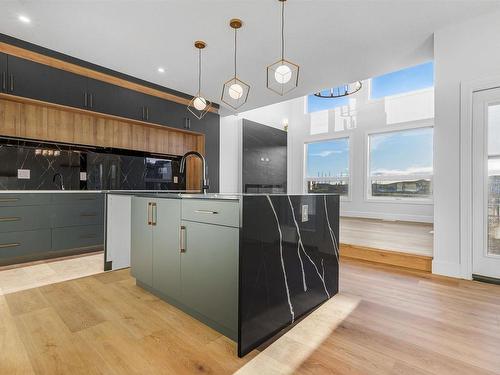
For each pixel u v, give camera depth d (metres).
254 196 1.40
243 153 5.95
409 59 3.23
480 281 2.34
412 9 2.32
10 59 2.77
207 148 4.80
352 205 6.43
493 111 2.34
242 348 1.31
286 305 1.59
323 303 1.92
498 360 1.28
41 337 1.47
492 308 1.83
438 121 2.55
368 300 1.98
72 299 1.97
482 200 2.36
